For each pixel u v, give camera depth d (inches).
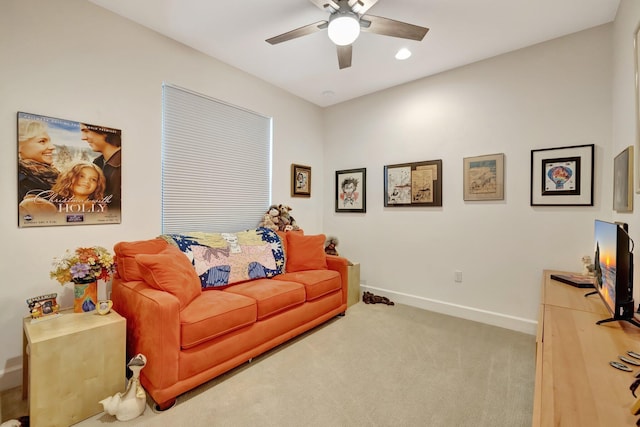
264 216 140.6
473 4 85.7
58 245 81.9
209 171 121.0
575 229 101.0
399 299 144.3
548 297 73.8
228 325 77.7
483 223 120.0
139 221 99.0
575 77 100.4
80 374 63.2
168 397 66.3
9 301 74.8
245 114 134.2
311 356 91.4
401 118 143.9
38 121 78.2
